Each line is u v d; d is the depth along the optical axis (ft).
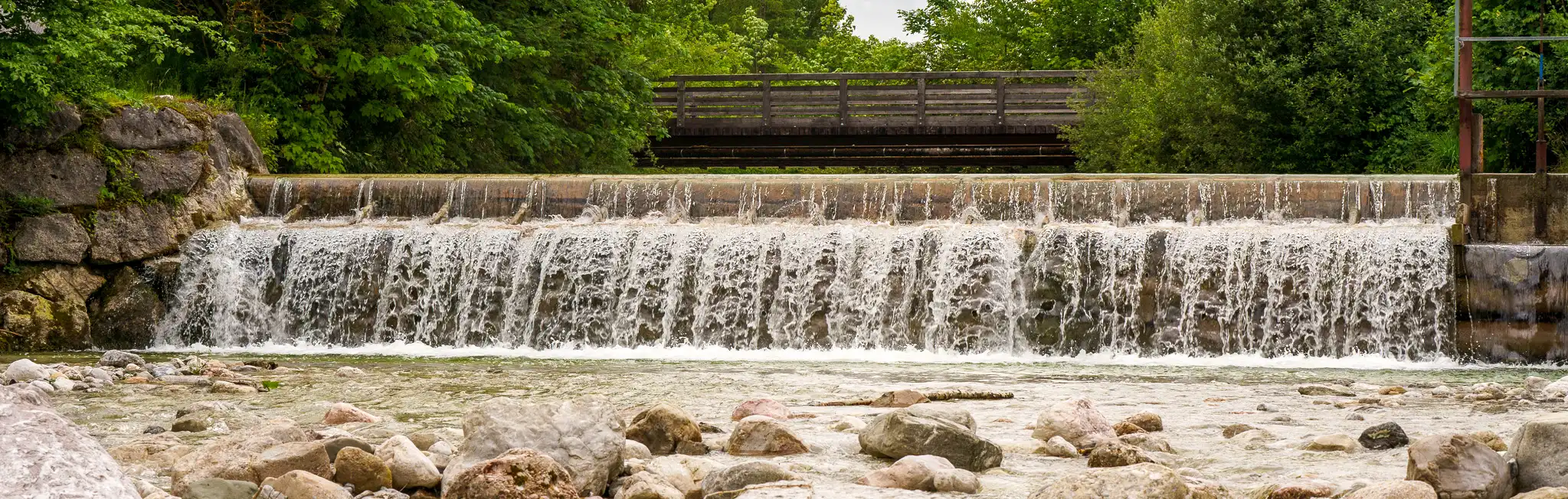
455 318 54.60
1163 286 50.08
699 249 53.78
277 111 74.18
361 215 59.88
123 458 19.15
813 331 52.49
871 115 115.44
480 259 54.90
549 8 94.53
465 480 13.69
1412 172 83.71
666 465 16.56
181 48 59.77
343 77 75.31
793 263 53.16
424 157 84.38
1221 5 94.27
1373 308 48.67
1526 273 47.57
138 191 56.65
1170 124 97.09
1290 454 19.72
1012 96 113.91
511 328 54.24
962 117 114.62
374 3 75.36
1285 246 49.55
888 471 16.51
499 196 60.39
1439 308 48.21
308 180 61.87
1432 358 48.06
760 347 52.70
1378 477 17.11
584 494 15.17
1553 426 15.03
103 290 55.47
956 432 18.06
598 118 100.83
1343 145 92.02
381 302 55.11
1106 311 50.29
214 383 32.76
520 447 15.39
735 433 19.51
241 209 61.00
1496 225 51.26
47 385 31.30
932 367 43.70
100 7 55.67
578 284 54.13
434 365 43.37
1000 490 16.29
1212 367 45.19
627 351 51.83
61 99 55.16
